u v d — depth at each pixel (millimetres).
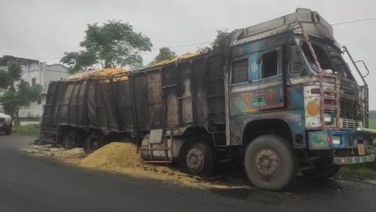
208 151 12195
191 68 12734
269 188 10281
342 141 9859
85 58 32031
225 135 11617
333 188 10875
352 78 11500
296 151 10266
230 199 9383
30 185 10688
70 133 18969
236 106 11219
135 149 14641
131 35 33031
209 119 12062
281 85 10219
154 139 13812
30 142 23562
